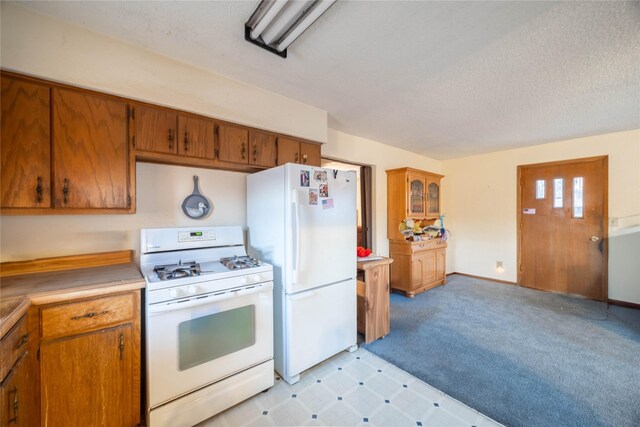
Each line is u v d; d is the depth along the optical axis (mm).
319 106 2529
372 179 3873
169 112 1789
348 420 1545
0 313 1002
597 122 2984
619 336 2520
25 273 1562
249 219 2346
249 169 2281
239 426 1513
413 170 3924
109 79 1553
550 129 3234
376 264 2439
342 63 1812
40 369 1196
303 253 1879
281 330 1934
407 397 1728
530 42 1584
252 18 1415
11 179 1335
